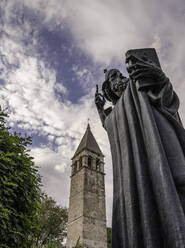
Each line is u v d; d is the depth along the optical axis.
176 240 1.39
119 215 2.12
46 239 36.84
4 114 6.68
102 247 39.88
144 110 2.13
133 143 2.15
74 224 42.50
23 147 6.91
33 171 7.02
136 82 2.34
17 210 6.02
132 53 2.54
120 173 2.28
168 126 2.09
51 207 41.62
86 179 47.84
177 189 1.70
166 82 2.29
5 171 5.77
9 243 5.39
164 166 1.71
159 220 1.64
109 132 2.86
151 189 1.81
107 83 3.37
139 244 1.63
